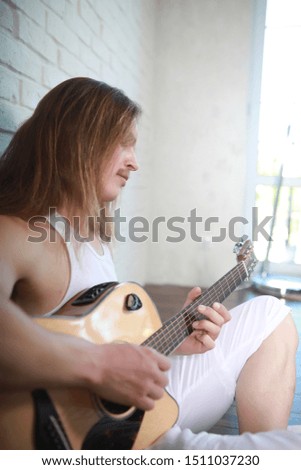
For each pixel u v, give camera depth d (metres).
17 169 0.86
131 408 0.73
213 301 1.05
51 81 1.36
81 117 0.86
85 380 0.59
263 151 3.44
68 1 1.46
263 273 3.29
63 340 0.60
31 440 0.59
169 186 3.16
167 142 3.11
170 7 2.95
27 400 0.60
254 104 3.19
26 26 1.15
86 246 0.88
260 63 3.15
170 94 3.05
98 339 0.74
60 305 0.78
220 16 2.91
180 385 0.96
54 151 0.85
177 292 3.02
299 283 3.13
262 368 1.00
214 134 3.04
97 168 0.90
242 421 0.98
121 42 2.21
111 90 0.92
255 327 1.04
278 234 3.50
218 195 3.10
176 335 0.89
